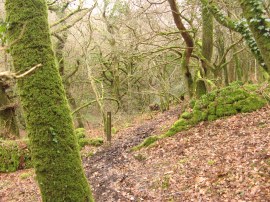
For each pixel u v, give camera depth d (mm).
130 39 16844
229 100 12656
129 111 26047
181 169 9234
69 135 5039
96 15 21891
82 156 14195
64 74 20969
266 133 9641
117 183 9836
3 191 11492
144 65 19797
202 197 7359
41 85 4785
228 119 12078
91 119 26156
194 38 14266
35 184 11500
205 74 15539
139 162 11367
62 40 19094
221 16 6801
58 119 4906
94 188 10039
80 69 22969
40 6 4820
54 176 4918
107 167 11828
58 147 4906
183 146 11227
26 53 4703
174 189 8258
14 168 14086
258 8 4449
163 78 21375
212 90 14164
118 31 19031
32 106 4805
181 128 12898
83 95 24859
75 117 22438
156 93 21469
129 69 23109
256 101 12289
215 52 22688
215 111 12711
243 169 7785
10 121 16422
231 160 8578
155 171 9898
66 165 4965
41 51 4781
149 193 8508
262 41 4488
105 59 23109
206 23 14516
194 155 10039
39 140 4863
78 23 18844
